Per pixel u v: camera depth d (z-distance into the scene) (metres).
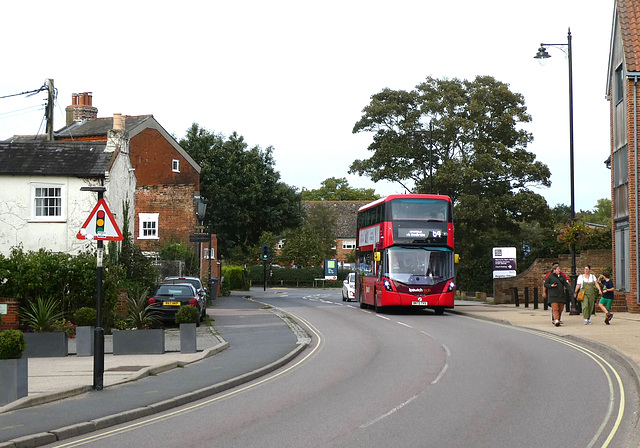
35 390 13.66
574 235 31.52
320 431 10.38
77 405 12.40
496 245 61.59
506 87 57.53
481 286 57.00
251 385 15.17
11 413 11.68
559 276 26.12
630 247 31.59
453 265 33.84
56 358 19.39
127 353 19.91
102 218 14.54
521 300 42.25
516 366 16.84
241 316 34.47
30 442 9.67
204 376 15.87
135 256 32.62
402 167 58.03
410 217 33.81
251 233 72.88
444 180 54.12
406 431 10.30
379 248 34.66
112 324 25.66
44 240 30.45
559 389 13.73
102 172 30.56
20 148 31.75
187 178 59.03
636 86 31.70
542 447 9.29
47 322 22.95
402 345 21.64
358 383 14.86
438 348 20.66
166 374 16.28
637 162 31.41
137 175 56.03
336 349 21.31
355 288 46.88
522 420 10.99
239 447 9.45
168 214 51.12
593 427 10.46
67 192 30.55
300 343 22.69
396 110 59.06
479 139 56.25
